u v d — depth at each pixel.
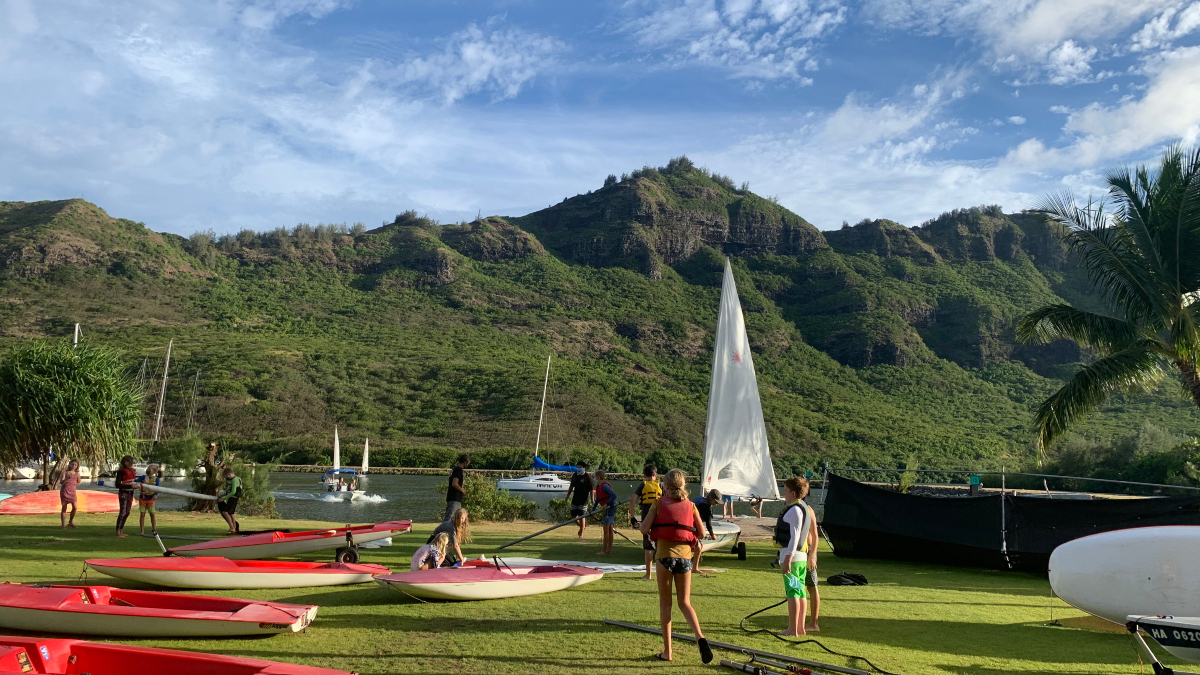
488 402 91.00
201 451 23.09
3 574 9.43
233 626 6.38
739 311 16.83
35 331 101.75
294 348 105.62
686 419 91.81
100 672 5.09
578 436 83.56
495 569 9.12
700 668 5.80
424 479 63.72
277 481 58.28
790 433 88.44
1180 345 15.39
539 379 96.94
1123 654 6.82
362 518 29.09
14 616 6.45
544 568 9.73
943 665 6.19
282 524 16.83
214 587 8.78
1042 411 16.67
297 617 6.51
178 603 7.03
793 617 6.95
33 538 13.22
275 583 8.99
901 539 13.57
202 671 4.98
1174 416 85.19
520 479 61.03
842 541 14.30
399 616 7.52
